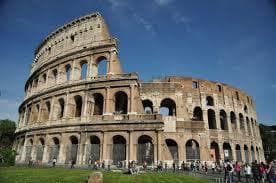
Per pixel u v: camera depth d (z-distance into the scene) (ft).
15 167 178.09
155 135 192.24
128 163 185.68
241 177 143.64
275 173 104.27
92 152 201.05
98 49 233.96
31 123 260.83
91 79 225.76
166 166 187.11
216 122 258.16
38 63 313.53
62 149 212.02
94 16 255.91
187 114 231.30
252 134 301.84
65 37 271.69
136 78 209.97
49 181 98.89
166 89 238.27
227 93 281.13
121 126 198.80
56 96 242.58
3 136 437.99
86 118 211.82
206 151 220.64
